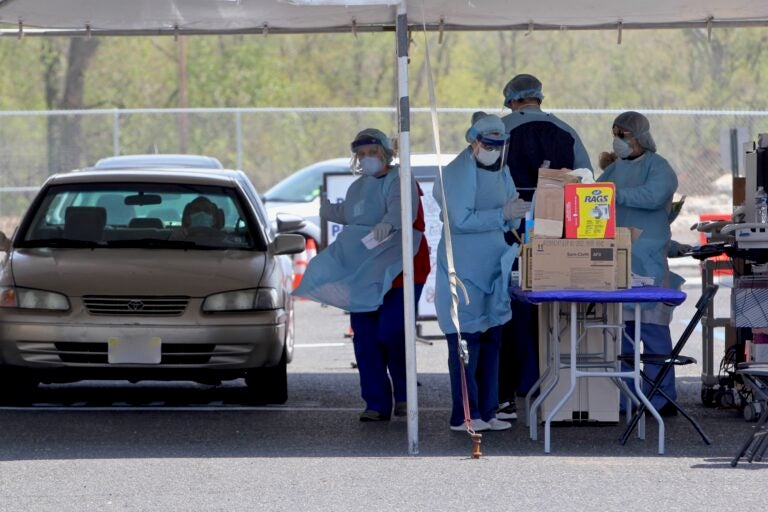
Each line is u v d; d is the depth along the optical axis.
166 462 30.52
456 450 32.09
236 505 26.42
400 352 36.31
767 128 97.38
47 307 36.03
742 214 37.09
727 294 71.81
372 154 35.78
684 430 34.78
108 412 37.34
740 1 39.41
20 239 39.22
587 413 34.75
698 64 140.12
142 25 41.84
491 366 34.75
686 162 98.12
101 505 26.45
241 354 36.44
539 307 34.78
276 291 37.50
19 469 29.69
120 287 36.19
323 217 37.47
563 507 26.17
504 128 32.97
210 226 39.84
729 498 26.86
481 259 33.06
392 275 35.41
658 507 26.16
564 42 148.25
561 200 31.34
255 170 111.06
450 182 33.03
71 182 40.78
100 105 143.75
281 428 35.12
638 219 37.09
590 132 99.38
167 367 36.03
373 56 150.12
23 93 144.25
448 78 148.88
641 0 39.22
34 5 37.91
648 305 36.16
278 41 150.38
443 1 38.94
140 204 40.25
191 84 144.38
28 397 39.09
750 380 30.42
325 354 52.34
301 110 89.00
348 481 28.55
